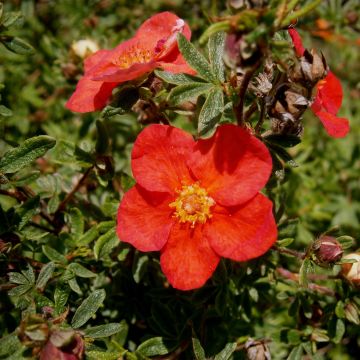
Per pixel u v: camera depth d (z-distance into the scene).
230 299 0.22
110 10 0.31
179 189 0.20
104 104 0.20
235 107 0.19
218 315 0.22
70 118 0.29
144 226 0.20
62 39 0.31
